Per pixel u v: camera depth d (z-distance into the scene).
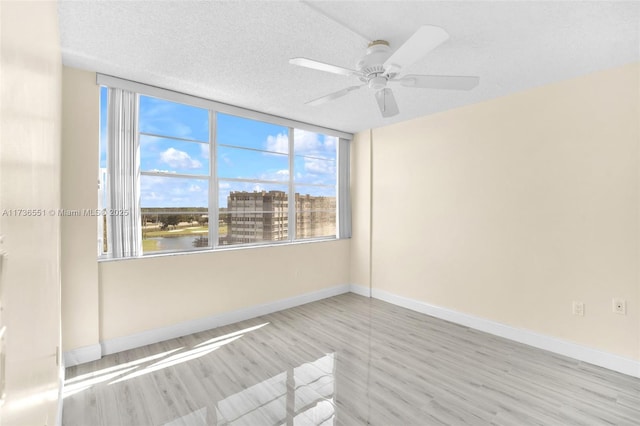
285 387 2.28
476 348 2.92
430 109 3.62
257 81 2.84
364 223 4.62
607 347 2.57
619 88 2.51
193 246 3.35
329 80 2.82
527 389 2.27
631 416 1.98
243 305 3.62
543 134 2.92
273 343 3.00
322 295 4.44
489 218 3.30
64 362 2.48
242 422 1.91
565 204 2.79
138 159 2.91
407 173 4.07
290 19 1.93
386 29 2.03
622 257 2.50
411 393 2.21
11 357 0.53
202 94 3.16
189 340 3.05
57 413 1.65
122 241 2.83
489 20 1.92
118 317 2.79
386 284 4.34
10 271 0.52
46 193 1.08
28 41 0.68
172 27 2.02
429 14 1.86
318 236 4.61
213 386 2.28
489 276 3.30
